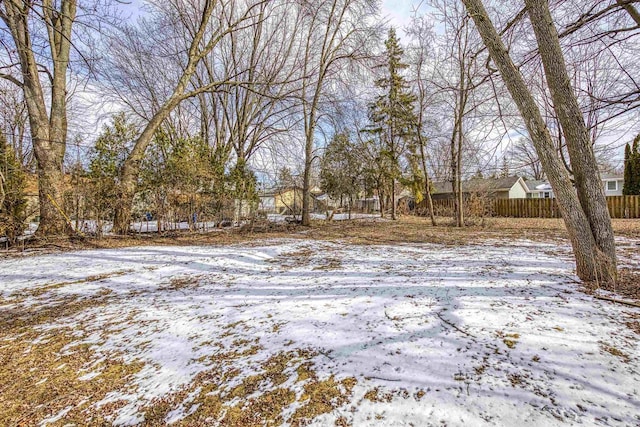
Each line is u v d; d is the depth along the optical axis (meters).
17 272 5.34
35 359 2.59
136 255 6.67
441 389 1.83
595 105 4.16
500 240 8.56
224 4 12.70
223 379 2.16
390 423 1.59
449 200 20.42
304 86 14.23
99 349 2.73
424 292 3.70
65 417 1.88
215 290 4.31
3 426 1.82
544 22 3.87
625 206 16.33
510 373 1.94
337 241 8.95
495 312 2.96
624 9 3.92
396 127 18.56
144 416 1.84
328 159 17.69
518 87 3.99
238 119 15.30
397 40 18.33
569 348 2.21
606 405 1.62
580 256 3.89
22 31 8.11
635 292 3.40
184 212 10.23
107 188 8.81
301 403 1.83
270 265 5.85
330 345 2.50
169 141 10.38
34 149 8.62
